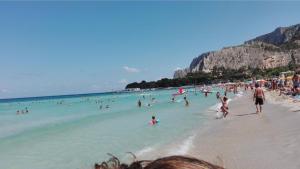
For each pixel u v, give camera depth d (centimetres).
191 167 107
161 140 1717
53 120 3625
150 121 2733
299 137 1281
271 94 5138
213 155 1242
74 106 7069
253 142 1359
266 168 977
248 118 2298
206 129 1989
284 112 2311
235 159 1130
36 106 8069
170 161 110
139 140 1766
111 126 2562
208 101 5456
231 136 1594
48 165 1334
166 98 7669
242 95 6794
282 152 1111
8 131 2794
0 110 6838
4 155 1627
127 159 1293
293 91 3847
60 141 1964
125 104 6338
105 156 1407
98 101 8869
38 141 2047
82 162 1333
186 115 3080
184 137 1748
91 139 1938
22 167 1331
